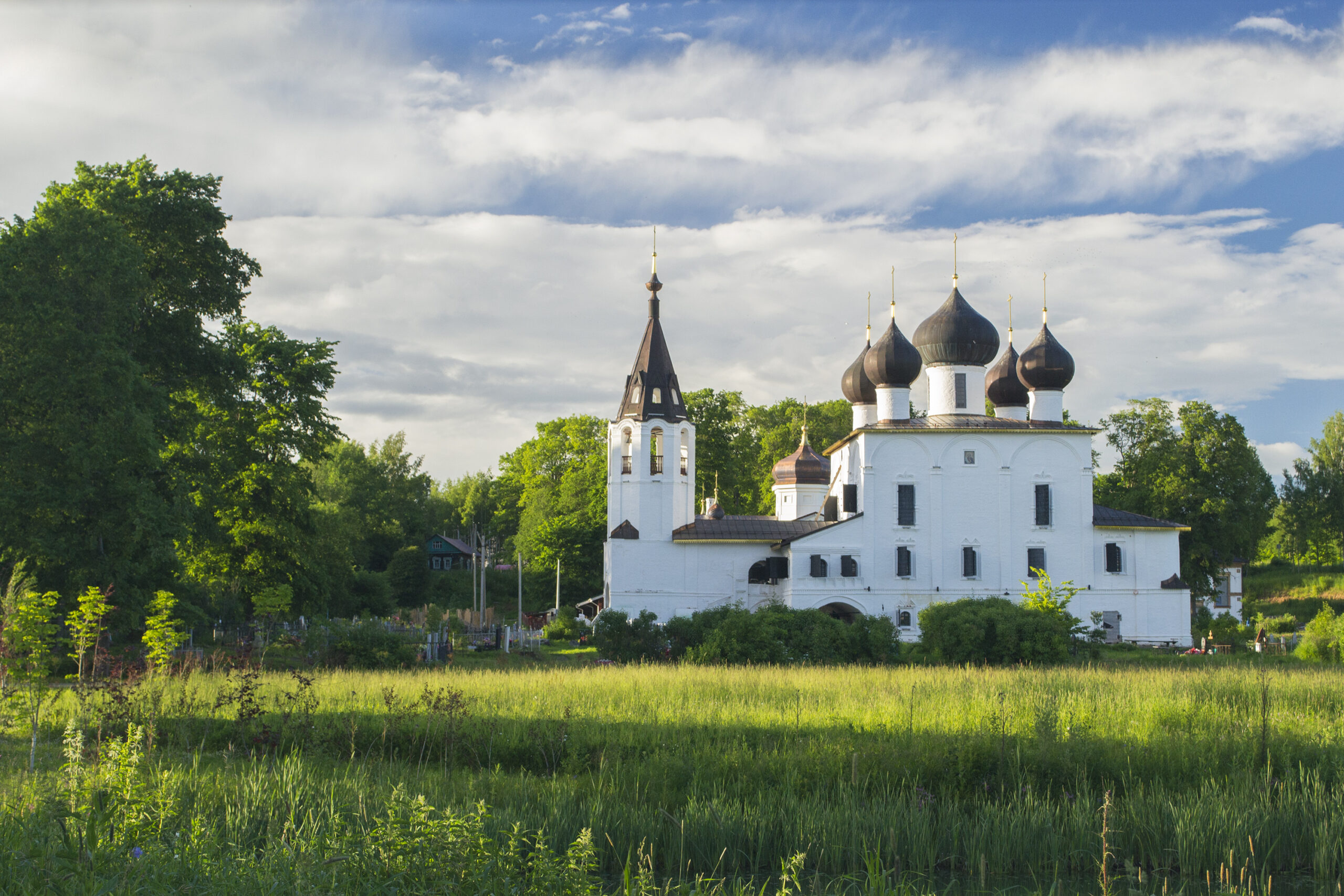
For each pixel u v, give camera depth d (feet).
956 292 251.19
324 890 40.55
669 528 241.14
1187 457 264.72
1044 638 156.87
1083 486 237.04
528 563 361.51
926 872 59.88
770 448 365.81
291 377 184.75
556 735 79.46
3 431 130.82
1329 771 72.84
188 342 157.58
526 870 44.98
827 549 233.14
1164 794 67.31
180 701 81.97
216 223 159.53
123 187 151.43
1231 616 235.20
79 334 130.62
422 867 42.83
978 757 71.72
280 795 58.13
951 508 235.81
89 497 132.67
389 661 142.92
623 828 61.00
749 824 61.87
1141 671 130.21
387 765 73.67
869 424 258.16
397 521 418.31
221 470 161.99
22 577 86.63
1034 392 250.37
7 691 75.77
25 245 132.87
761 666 145.59
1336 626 169.99
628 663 151.94
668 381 247.09
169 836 44.32
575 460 373.81
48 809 46.01
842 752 72.59
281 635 178.60
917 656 160.86
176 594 168.14
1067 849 61.77
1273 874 60.85
